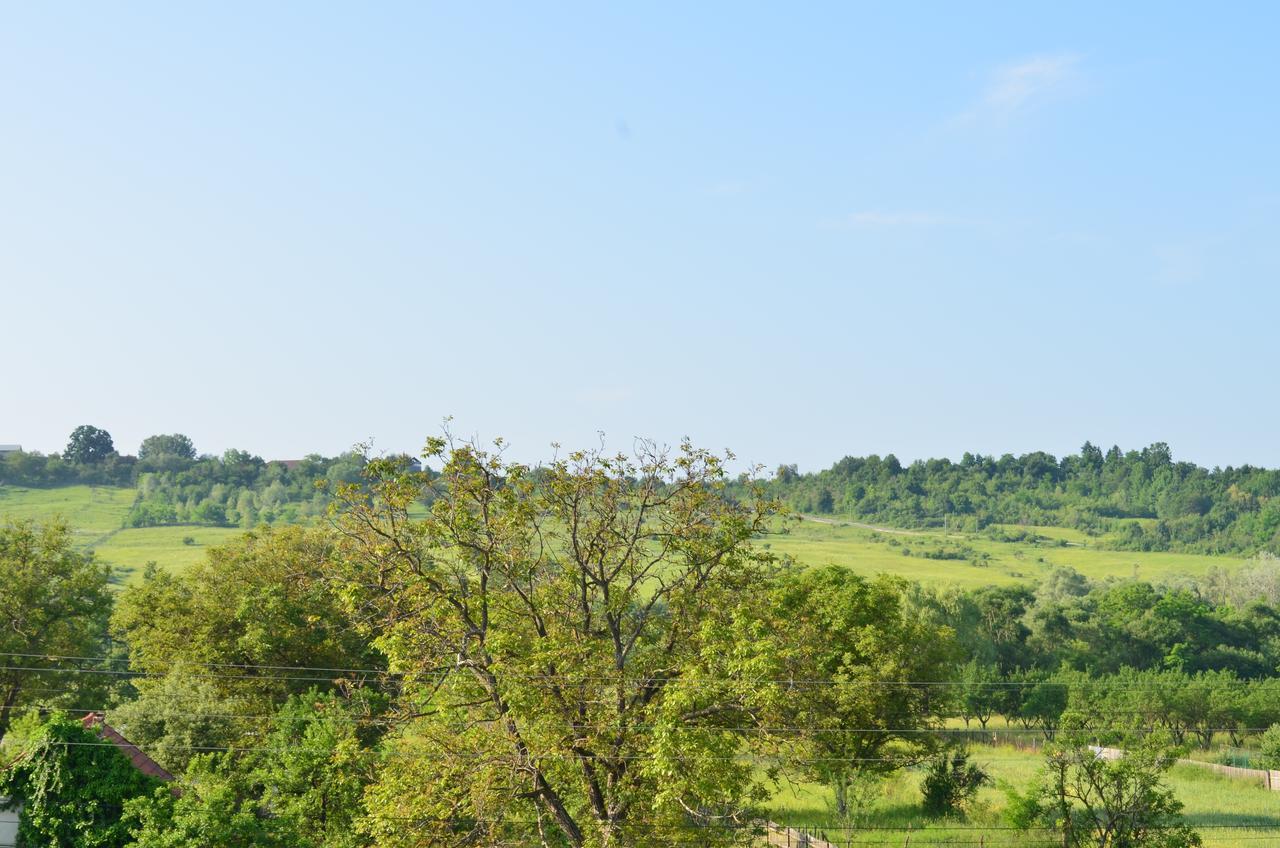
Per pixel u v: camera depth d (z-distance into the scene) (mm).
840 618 56188
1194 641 131750
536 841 37438
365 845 40375
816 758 42875
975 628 119062
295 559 70188
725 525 38219
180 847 34688
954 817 54938
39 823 38188
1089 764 47094
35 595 74938
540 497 38156
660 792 32688
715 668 34000
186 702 54844
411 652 37156
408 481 37750
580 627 37812
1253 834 51219
